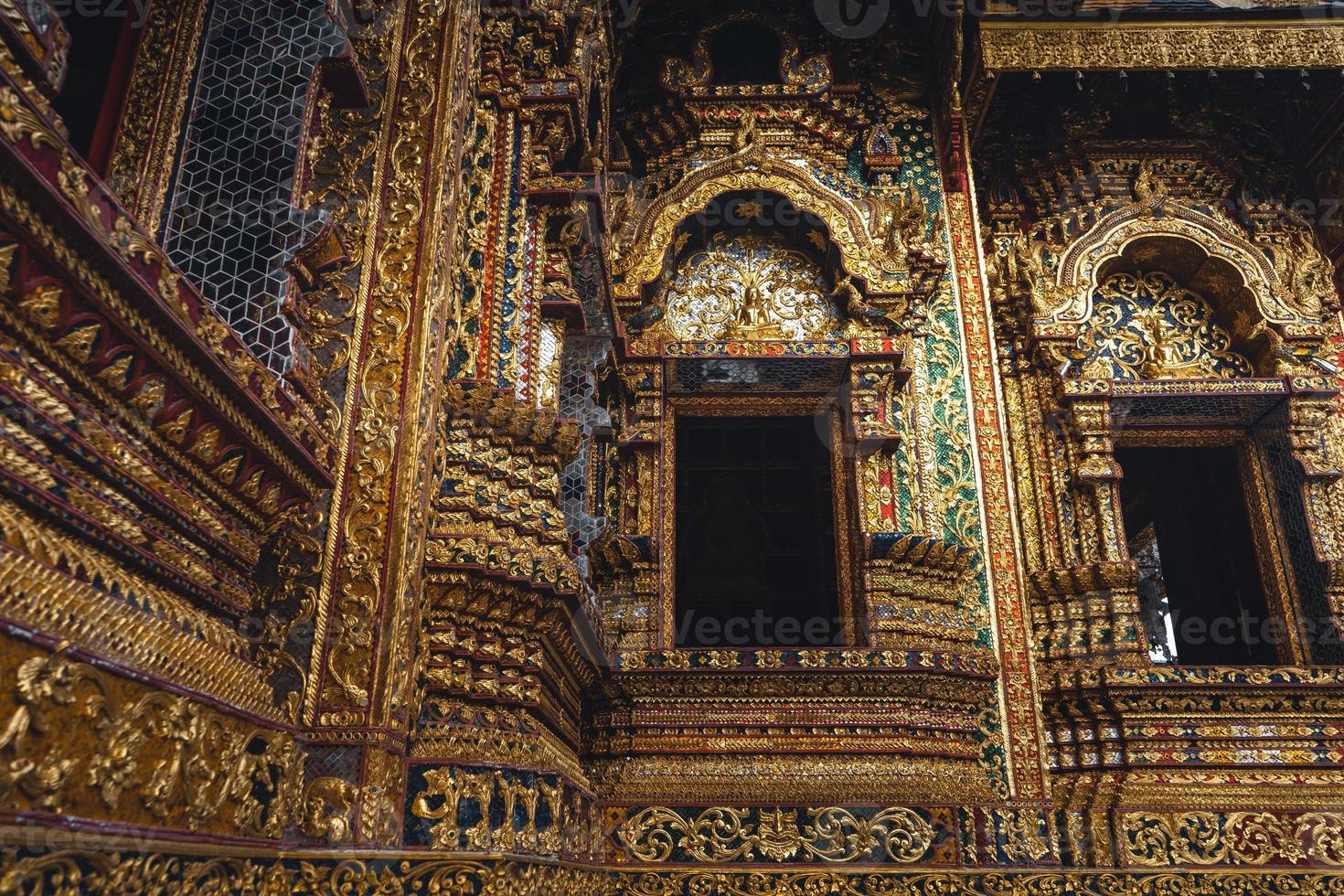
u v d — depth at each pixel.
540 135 5.62
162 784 2.37
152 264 2.40
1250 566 8.05
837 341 7.58
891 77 8.88
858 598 7.16
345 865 3.16
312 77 4.36
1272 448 7.89
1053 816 6.43
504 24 5.61
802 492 8.49
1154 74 8.12
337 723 3.46
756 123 8.34
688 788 6.31
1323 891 5.79
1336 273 8.26
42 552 2.19
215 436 2.87
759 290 8.24
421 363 4.07
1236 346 8.30
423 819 3.53
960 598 7.14
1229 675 6.70
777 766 6.39
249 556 3.35
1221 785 6.43
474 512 4.39
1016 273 8.17
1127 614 7.04
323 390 3.89
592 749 6.55
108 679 2.17
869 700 6.59
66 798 2.02
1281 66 7.93
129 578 2.60
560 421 5.24
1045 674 7.04
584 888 5.02
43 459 2.21
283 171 4.17
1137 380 7.84
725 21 8.67
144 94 4.35
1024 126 8.82
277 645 3.56
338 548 3.73
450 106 4.58
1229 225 8.27
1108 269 8.40
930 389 7.73
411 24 4.77
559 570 4.53
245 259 4.01
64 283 2.13
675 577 7.60
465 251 5.01
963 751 6.56
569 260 6.05
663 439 7.74
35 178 1.91
